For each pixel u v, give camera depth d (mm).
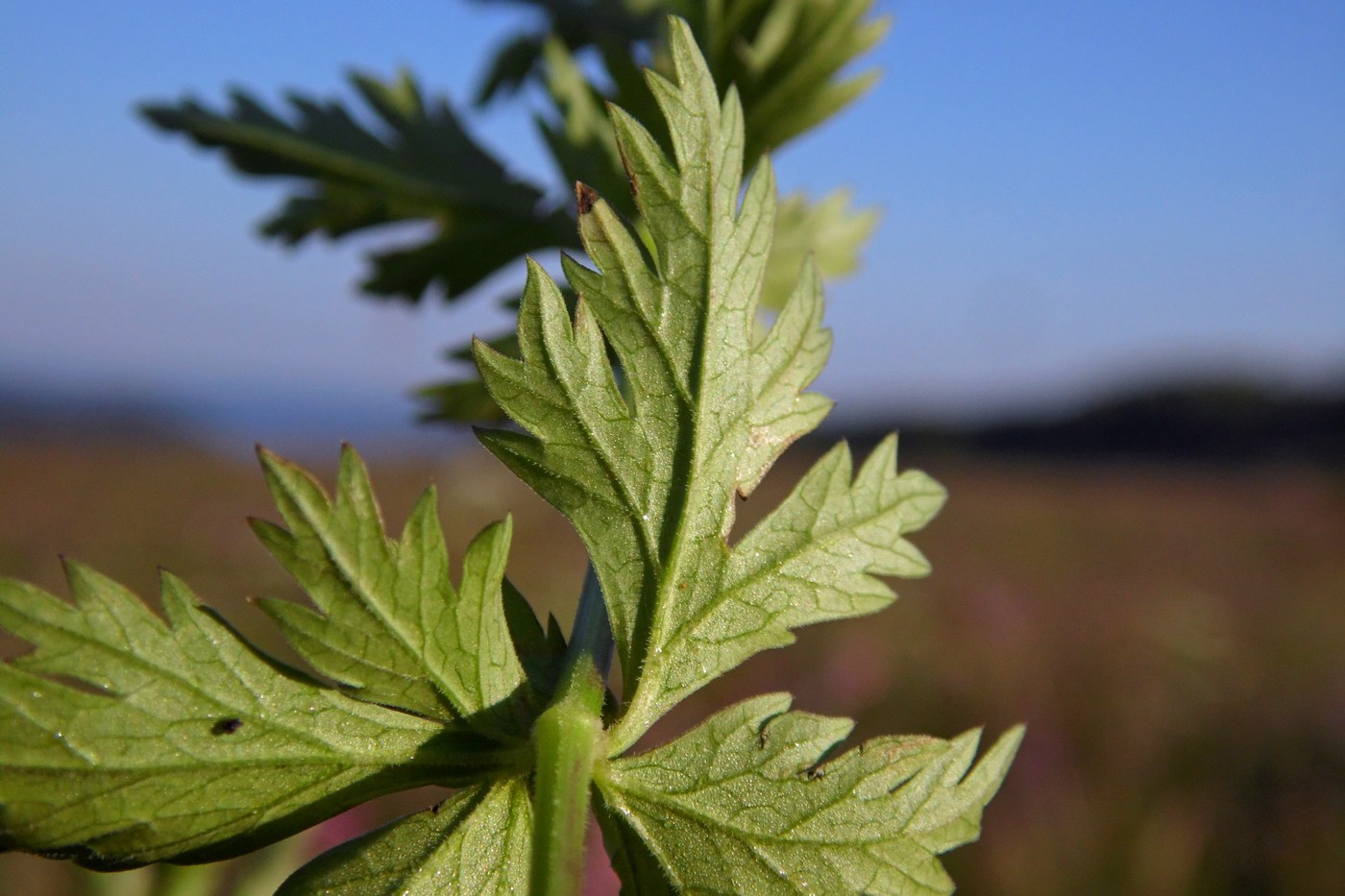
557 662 104
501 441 102
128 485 1024
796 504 107
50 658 96
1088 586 917
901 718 560
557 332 103
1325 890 419
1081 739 542
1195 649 689
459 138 141
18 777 95
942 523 1365
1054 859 425
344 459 98
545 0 156
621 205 136
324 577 97
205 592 538
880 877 103
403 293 143
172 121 139
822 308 109
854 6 130
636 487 104
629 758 103
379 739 100
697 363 106
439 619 99
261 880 188
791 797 103
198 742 98
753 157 131
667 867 103
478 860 101
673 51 105
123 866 97
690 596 105
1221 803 486
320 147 140
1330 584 979
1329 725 562
